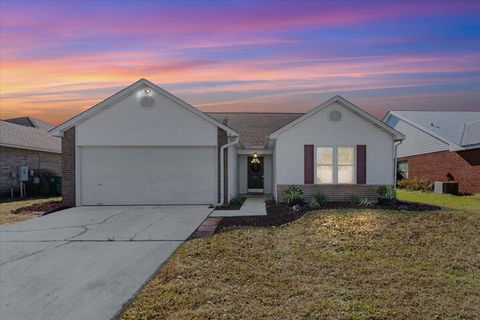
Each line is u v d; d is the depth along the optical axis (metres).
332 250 7.03
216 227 9.30
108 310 4.44
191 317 4.18
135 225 9.73
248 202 14.80
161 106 13.78
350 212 10.31
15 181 19.58
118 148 13.90
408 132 25.25
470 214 10.09
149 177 13.91
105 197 13.88
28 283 5.38
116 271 5.88
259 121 22.47
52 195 20.44
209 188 13.88
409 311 4.29
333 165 13.84
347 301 4.61
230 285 5.21
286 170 13.88
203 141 13.73
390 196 12.78
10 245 7.67
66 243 7.80
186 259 6.45
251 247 7.16
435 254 6.71
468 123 22.33
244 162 19.34
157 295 4.86
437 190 19.69
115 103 13.80
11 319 4.23
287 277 5.53
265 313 4.27
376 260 6.37
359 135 13.84
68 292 5.02
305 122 13.91
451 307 4.41
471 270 5.89
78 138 13.77
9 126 22.64
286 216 10.54
